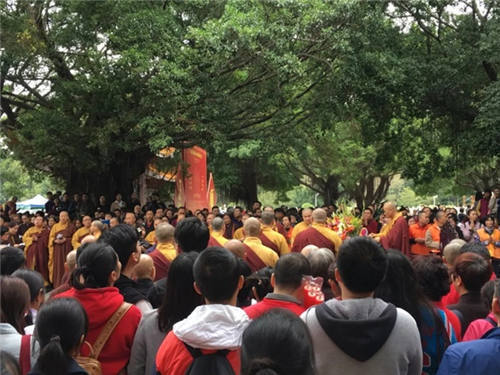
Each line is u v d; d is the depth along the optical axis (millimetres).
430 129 24656
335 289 5219
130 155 25016
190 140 22531
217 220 10344
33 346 3826
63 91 20609
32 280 4910
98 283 4457
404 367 3398
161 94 18734
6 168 38438
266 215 11258
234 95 21500
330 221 13648
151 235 16297
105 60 19422
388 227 13320
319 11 18750
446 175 26188
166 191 35562
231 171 38000
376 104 21703
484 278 4922
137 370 4320
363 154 38906
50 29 21203
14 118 23281
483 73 22359
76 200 24094
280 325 2279
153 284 5223
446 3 21094
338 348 3346
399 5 22031
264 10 19953
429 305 4215
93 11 19891
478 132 21219
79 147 20906
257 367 2193
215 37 18000
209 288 3699
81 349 4273
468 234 16594
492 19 20344
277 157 36781
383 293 4176
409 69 20781
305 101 22625
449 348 3361
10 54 19266
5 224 17578
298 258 4398
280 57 18453
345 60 20516
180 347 3514
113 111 20594
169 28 19797
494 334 3336
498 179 41156
